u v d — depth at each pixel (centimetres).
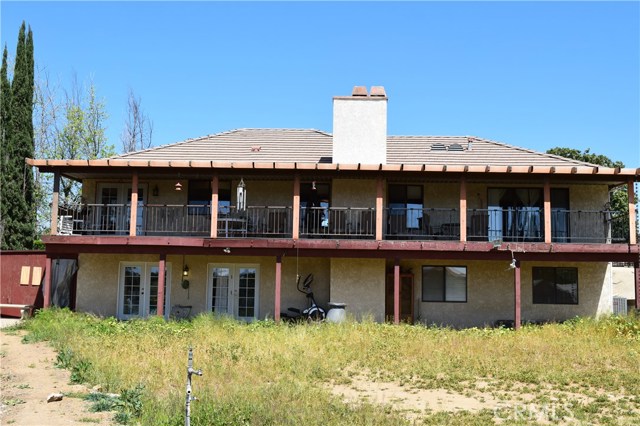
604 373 1212
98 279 2084
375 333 1639
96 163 1875
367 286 1948
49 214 3675
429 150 2233
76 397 939
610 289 2011
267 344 1446
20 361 1250
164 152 2178
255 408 881
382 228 1980
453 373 1222
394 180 2014
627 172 1827
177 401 899
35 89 3706
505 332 1700
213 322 1753
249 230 2044
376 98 2059
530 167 1822
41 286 2167
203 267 2072
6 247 2870
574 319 1922
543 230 2019
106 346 1376
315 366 1248
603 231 2019
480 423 886
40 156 3688
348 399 1022
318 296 2031
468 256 1847
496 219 2044
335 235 1930
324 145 2267
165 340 1462
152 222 2088
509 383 1142
